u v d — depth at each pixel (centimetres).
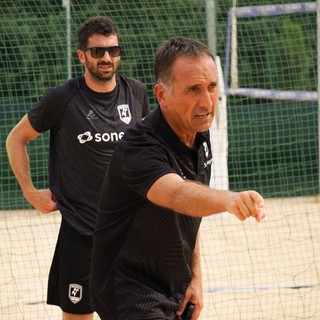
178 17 2533
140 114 1144
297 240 2131
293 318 1434
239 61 2675
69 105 1095
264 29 2694
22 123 1124
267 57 2700
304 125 2775
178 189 618
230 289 1644
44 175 2520
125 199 691
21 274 1806
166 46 685
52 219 2464
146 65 2538
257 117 2723
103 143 1091
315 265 1847
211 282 1709
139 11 2522
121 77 1144
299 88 2730
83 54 1103
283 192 2733
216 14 2647
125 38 2519
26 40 2442
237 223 2358
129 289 711
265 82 2706
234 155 2703
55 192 1108
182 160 696
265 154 2719
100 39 1090
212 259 1934
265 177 2739
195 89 669
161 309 719
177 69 668
